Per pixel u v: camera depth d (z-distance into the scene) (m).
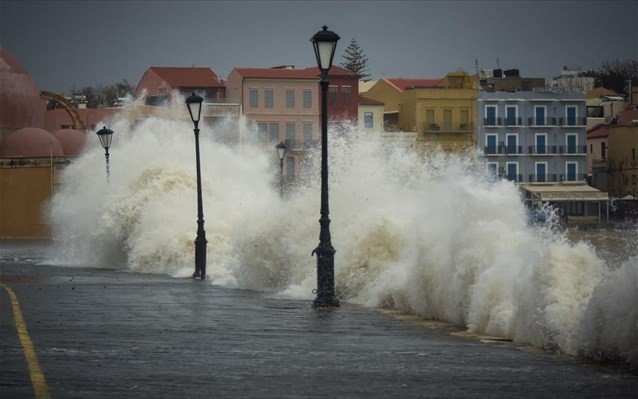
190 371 28.02
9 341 33.97
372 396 24.61
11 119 195.62
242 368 28.62
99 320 40.97
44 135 191.62
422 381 26.75
